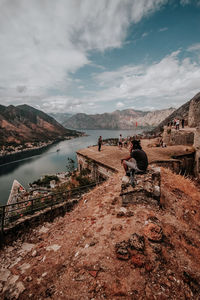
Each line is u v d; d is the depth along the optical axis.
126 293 2.11
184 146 14.66
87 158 13.28
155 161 10.12
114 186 6.48
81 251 3.10
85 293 2.21
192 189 5.86
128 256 2.65
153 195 4.26
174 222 3.71
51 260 3.29
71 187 13.11
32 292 2.54
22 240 4.79
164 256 2.69
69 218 5.56
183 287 2.19
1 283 3.00
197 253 2.88
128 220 3.70
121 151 14.68
